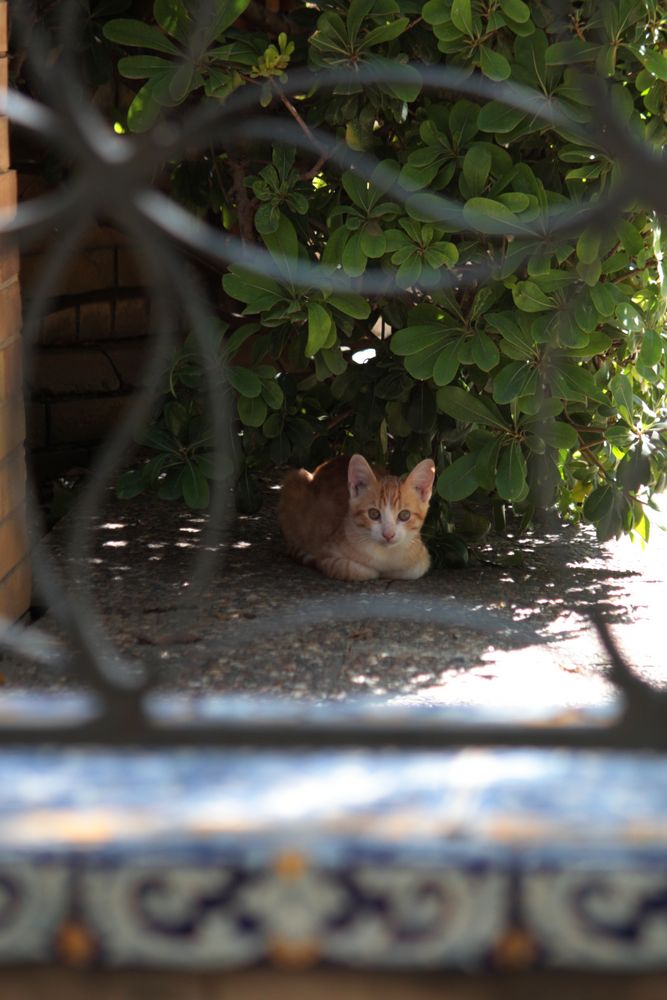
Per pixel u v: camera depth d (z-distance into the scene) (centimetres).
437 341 800
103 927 207
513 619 770
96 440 1108
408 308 853
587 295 790
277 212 795
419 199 760
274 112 848
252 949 207
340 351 843
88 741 222
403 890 204
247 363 1067
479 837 207
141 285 1122
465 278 813
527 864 203
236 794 227
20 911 206
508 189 793
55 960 208
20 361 700
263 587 819
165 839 206
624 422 865
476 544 934
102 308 1104
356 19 746
